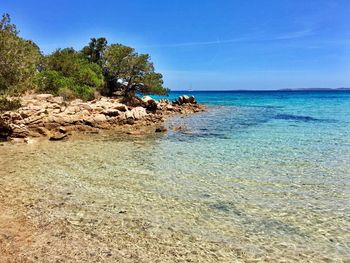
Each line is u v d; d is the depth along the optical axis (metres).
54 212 11.75
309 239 10.13
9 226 10.47
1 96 23.20
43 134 29.11
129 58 58.25
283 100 114.25
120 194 13.91
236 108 70.00
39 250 9.07
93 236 10.03
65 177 16.28
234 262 8.79
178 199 13.47
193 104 66.56
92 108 38.53
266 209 12.50
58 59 54.62
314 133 31.78
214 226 10.96
